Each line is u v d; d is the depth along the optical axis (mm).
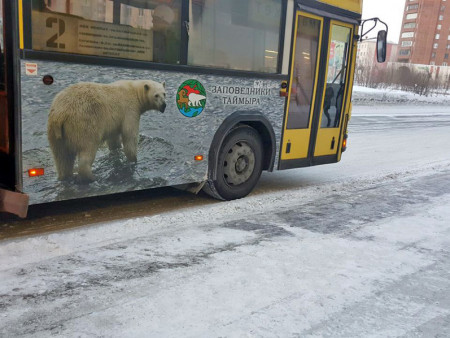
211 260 4023
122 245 4285
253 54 5793
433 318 3256
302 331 2984
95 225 4812
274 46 6039
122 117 4641
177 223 5008
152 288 3457
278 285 3609
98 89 4391
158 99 4910
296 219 5398
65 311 3084
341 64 7148
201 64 5258
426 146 12906
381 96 30938
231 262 4000
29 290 3344
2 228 4566
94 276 3617
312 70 6629
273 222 5230
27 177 4090
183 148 5289
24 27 3820
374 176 8320
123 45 4512
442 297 3586
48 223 4785
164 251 4191
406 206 6230
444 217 5773
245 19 5613
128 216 5215
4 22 3854
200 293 3412
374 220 5504
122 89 4582
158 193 6281
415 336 3008
